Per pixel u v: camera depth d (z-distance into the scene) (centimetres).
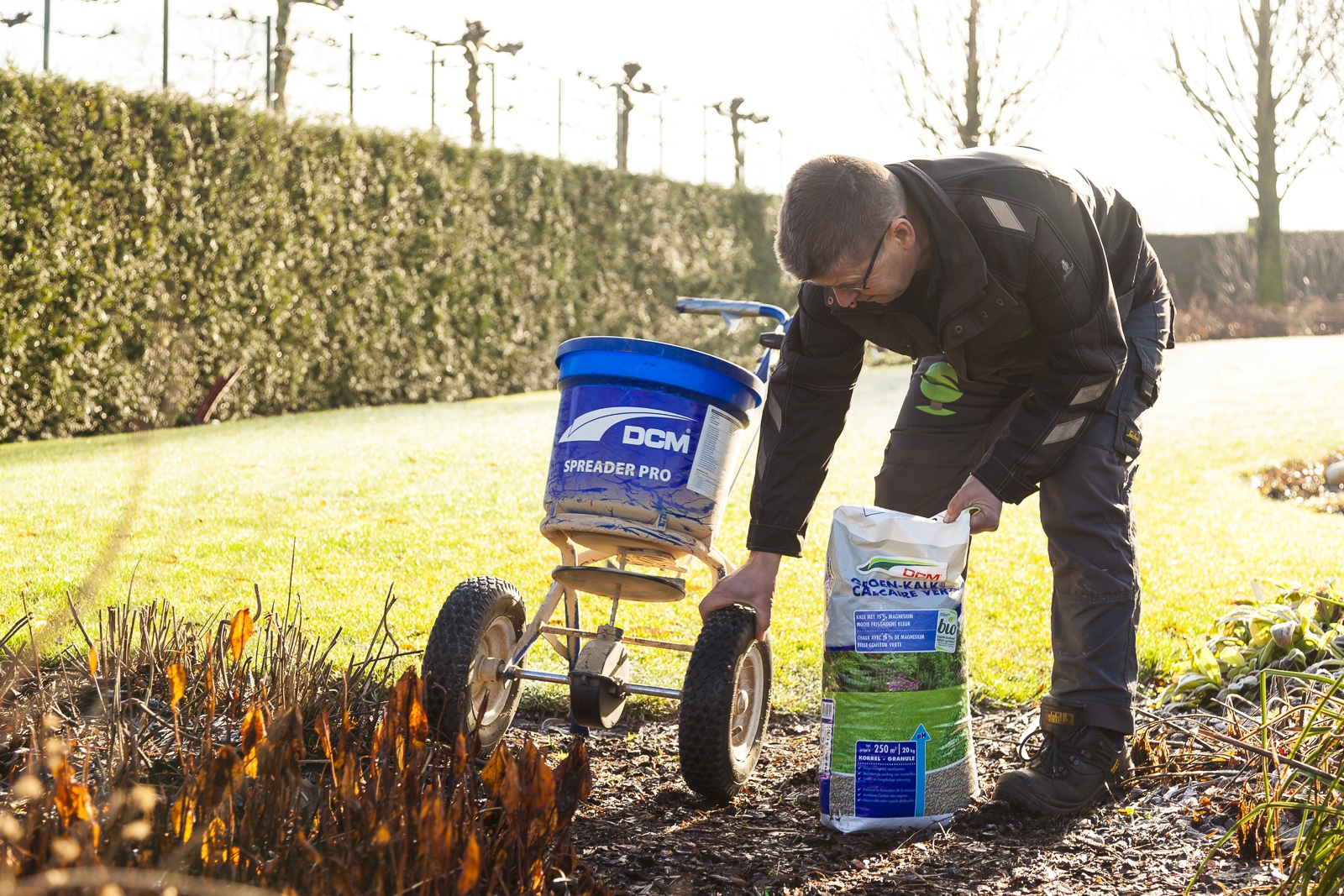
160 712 263
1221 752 271
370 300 1216
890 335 270
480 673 276
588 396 273
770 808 263
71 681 252
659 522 269
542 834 177
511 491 679
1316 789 221
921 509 326
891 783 243
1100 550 261
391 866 158
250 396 1097
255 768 185
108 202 951
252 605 406
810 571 509
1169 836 237
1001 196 242
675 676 360
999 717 336
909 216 242
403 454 817
